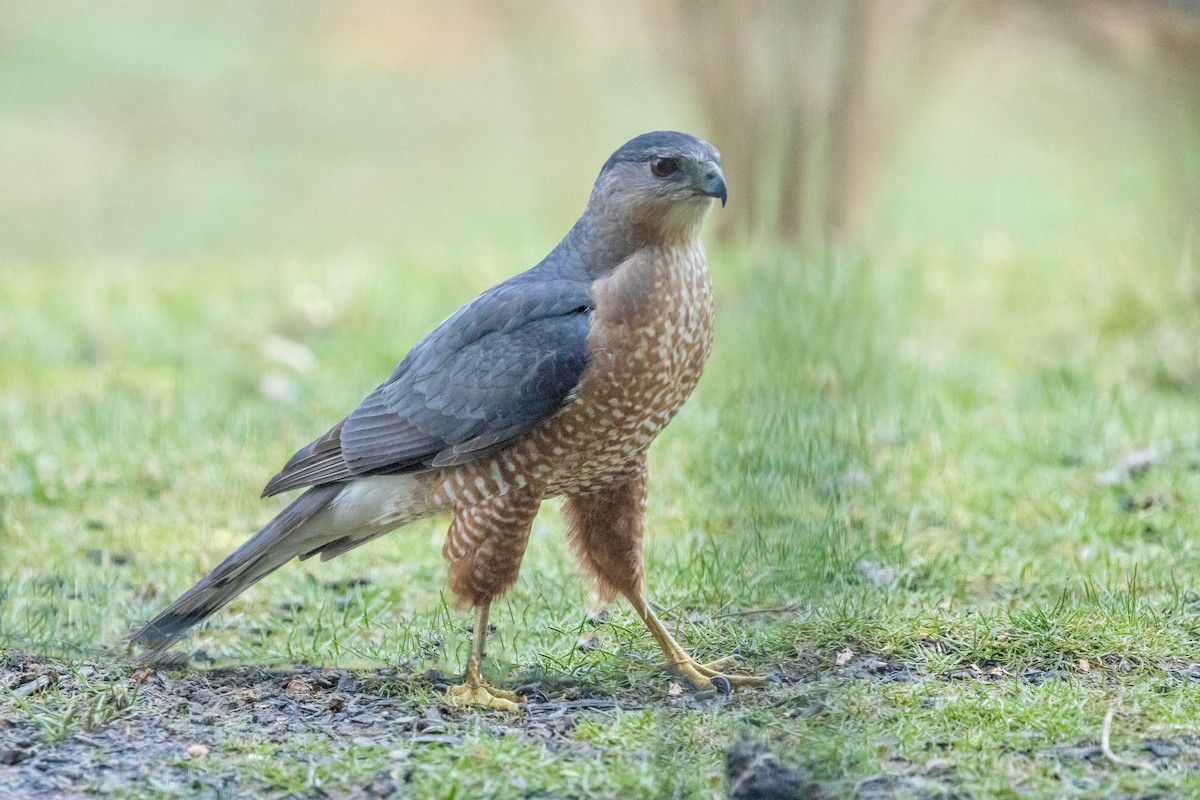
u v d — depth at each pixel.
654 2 22.62
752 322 14.47
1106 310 15.70
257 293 18.62
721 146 21.00
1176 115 19.00
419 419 8.49
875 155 21.06
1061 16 19.98
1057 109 31.56
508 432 8.27
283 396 14.78
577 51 33.34
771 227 20.98
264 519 11.48
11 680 8.15
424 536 11.02
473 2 39.16
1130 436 12.23
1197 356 14.12
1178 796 6.48
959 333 15.72
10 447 12.78
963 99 33.16
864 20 20.44
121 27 41.28
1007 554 9.95
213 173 34.84
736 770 6.46
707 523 10.33
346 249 28.80
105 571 10.22
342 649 8.86
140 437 12.98
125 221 32.59
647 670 8.46
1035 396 13.59
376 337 17.05
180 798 6.71
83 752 7.21
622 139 33.03
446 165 35.31
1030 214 27.67
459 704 7.97
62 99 37.62
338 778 6.89
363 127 37.22
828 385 13.03
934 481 11.33
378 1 39.94
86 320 17.55
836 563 8.96
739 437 11.62
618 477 8.52
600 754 7.17
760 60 20.83
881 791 6.57
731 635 8.66
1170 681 7.82
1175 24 18.50
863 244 19.30
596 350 8.14
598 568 8.62
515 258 20.08
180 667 8.55
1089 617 8.55
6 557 10.55
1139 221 20.84
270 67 39.56
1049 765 6.81
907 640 8.34
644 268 8.20
